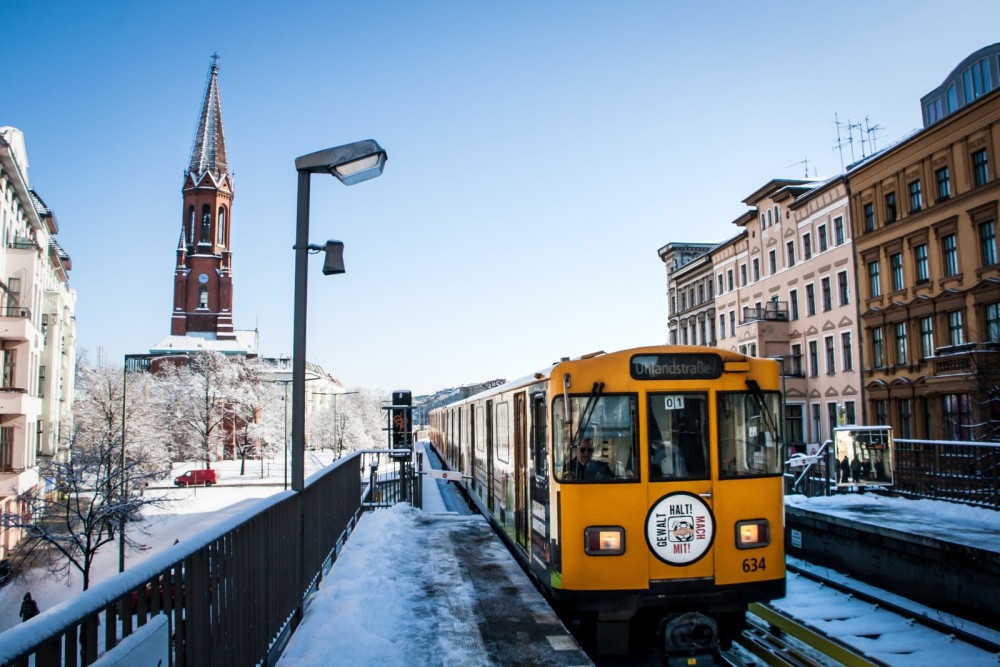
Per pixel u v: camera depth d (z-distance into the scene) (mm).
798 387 41031
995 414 25344
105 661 2408
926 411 31031
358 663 5488
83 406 57344
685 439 7344
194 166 106812
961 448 13547
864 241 35594
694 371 7449
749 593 7207
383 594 7316
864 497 14680
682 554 7145
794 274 42156
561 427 7367
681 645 7062
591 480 7195
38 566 33188
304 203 7934
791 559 13445
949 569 9570
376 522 12320
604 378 7367
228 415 78500
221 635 4246
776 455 7520
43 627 2291
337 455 93812
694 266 56062
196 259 105125
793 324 42344
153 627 2924
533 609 6992
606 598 7043
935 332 30625
